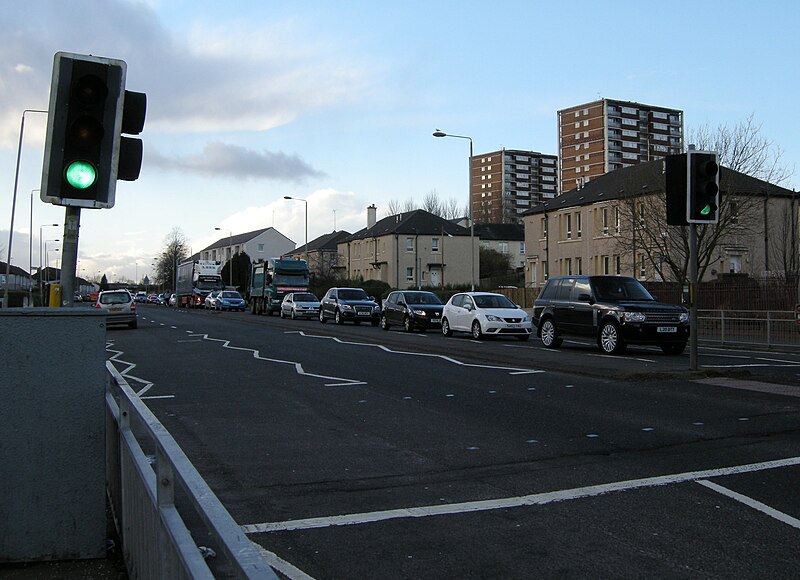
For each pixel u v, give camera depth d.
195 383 13.32
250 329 30.45
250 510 5.73
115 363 16.91
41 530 4.62
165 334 27.30
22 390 4.58
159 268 137.50
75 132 5.89
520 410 10.13
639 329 17.45
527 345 21.30
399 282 79.00
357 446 8.00
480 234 99.00
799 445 7.73
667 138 125.00
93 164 5.96
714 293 25.31
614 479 6.48
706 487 6.18
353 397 11.51
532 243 60.31
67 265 6.04
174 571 2.81
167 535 2.96
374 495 6.12
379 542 4.98
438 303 29.38
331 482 6.55
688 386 12.05
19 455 4.57
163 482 3.18
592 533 5.09
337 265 93.25
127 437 4.55
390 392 11.99
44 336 4.62
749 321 21.56
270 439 8.41
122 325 32.84
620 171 55.66
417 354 18.66
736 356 17.73
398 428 8.99
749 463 6.99
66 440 4.66
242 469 7.02
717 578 4.27
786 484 6.25
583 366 14.80
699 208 12.50
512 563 4.56
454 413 9.98
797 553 4.66
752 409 9.88
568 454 7.48
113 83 6.03
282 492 6.23
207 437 8.54
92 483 4.72
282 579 4.34
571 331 19.36
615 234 47.81
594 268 52.09
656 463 7.04
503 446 7.90
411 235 79.69
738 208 33.88
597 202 51.62
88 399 4.71
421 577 4.36
